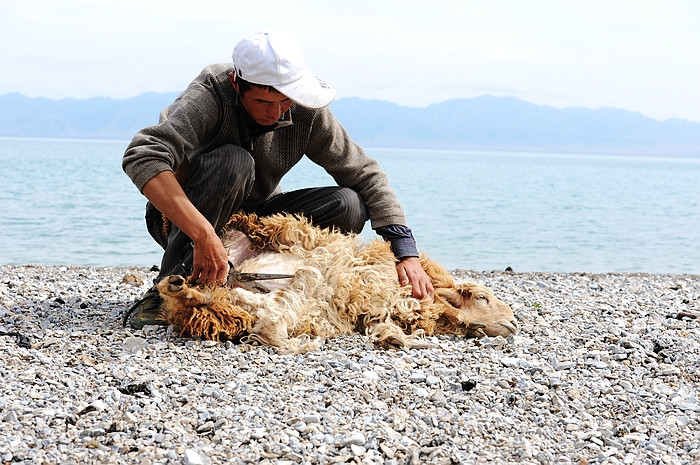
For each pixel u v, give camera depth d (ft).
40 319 17.62
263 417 11.86
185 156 16.03
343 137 17.29
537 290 25.70
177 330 15.85
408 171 228.84
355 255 16.85
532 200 105.29
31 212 60.90
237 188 15.74
